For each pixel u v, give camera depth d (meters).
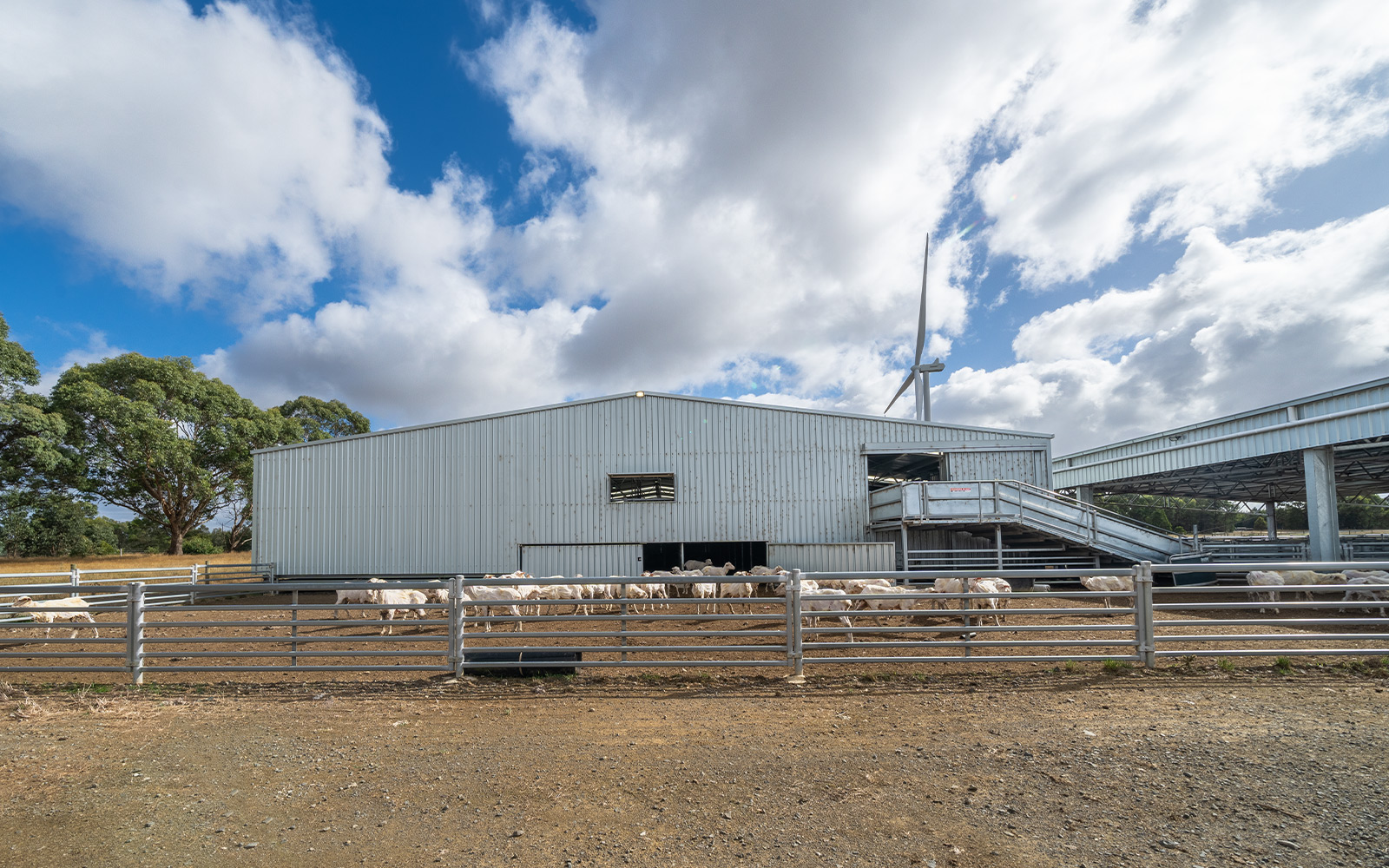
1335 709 5.96
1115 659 7.44
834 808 4.12
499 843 3.75
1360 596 12.84
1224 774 4.52
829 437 20.19
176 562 32.59
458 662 7.68
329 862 3.58
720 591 13.56
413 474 20.12
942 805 4.14
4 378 29.62
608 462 20.16
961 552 17.97
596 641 10.42
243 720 6.26
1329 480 15.95
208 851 3.73
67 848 3.78
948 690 6.91
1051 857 3.49
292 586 7.75
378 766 4.98
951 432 20.02
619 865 3.48
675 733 5.64
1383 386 14.35
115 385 33.22
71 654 7.69
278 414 40.25
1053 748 5.09
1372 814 3.88
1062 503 18.19
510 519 19.97
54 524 37.12
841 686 7.16
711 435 20.23
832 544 18.53
